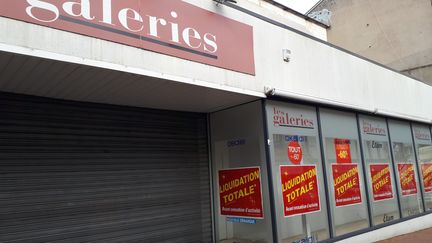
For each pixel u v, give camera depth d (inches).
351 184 358.9
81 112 255.9
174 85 232.8
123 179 268.1
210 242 311.0
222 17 261.3
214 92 256.7
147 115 291.1
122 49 203.5
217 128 321.7
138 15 213.2
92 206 250.4
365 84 397.7
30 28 173.6
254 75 277.3
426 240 371.6
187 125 315.9
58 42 181.0
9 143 223.0
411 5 734.5
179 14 234.1
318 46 344.2
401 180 434.9
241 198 298.4
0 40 165.3
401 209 419.8
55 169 238.1
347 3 809.5
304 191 307.1
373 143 402.3
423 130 508.7
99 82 217.5
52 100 244.1
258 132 289.6
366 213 369.4
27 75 198.8
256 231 286.5
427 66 706.2
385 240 376.8
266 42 293.0
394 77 452.4
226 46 259.9
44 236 228.2
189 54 234.8
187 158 310.0
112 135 268.4
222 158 315.6
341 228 335.9
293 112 312.7
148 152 285.9
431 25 709.3
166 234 284.8
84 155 251.9
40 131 235.6
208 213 315.3
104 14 199.0
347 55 380.2
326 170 331.9
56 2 183.0
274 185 281.4
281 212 282.8
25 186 225.1
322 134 336.5
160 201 285.7
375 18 773.3
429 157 507.8
